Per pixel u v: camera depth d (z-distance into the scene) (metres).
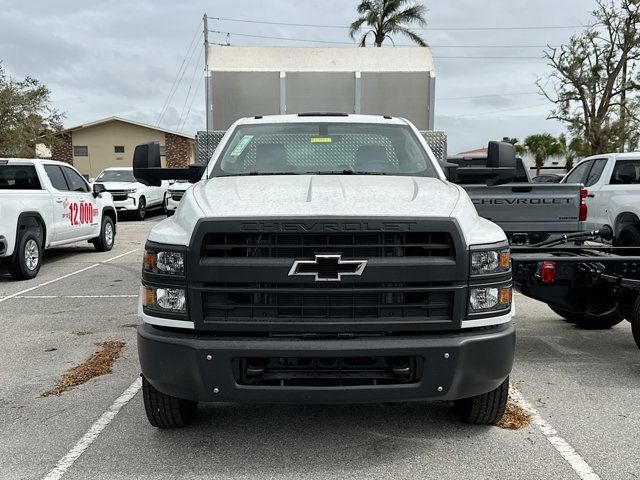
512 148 5.00
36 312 7.86
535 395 4.86
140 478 3.56
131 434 4.15
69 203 11.86
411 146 5.05
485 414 4.06
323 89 9.43
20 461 3.78
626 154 10.55
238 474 3.59
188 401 4.16
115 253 13.77
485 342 3.48
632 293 5.52
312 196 3.73
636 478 3.53
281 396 3.43
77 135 44.06
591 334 6.73
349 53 9.54
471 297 3.50
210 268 3.43
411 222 3.44
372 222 3.42
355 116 5.47
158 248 3.55
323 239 3.45
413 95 9.49
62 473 3.62
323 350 3.36
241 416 4.43
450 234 3.47
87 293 9.11
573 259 5.06
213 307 3.48
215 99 9.37
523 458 3.77
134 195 21.89
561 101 33.59
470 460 3.74
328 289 3.41
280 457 3.80
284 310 3.47
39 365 5.68
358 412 4.50
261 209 3.54
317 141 5.05
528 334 6.75
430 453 3.84
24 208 10.11
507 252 3.65
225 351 3.39
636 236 8.87
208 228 3.44
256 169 4.82
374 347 3.37
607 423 4.31
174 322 3.51
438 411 4.51
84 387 5.09
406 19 34.69
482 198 6.53
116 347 6.21
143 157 4.90
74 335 6.72
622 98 33.28
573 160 39.22
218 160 4.93
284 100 9.41
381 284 3.45
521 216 6.55
